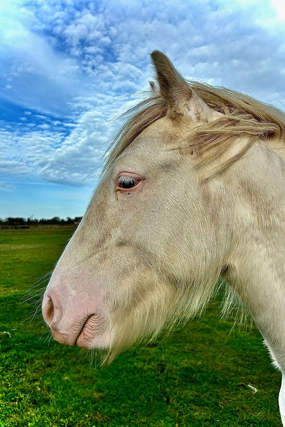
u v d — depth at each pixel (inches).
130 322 24.3
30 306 107.3
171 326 25.9
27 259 207.5
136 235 23.2
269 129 23.7
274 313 21.8
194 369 65.6
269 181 22.5
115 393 57.1
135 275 23.5
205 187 23.0
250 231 22.6
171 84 23.5
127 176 23.4
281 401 28.6
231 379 61.9
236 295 27.7
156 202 23.1
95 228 24.4
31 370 65.2
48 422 48.8
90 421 49.4
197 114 23.9
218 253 23.0
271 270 22.0
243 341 80.5
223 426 48.1
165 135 23.9
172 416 50.7
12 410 51.7
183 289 23.7
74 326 23.1
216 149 23.0
